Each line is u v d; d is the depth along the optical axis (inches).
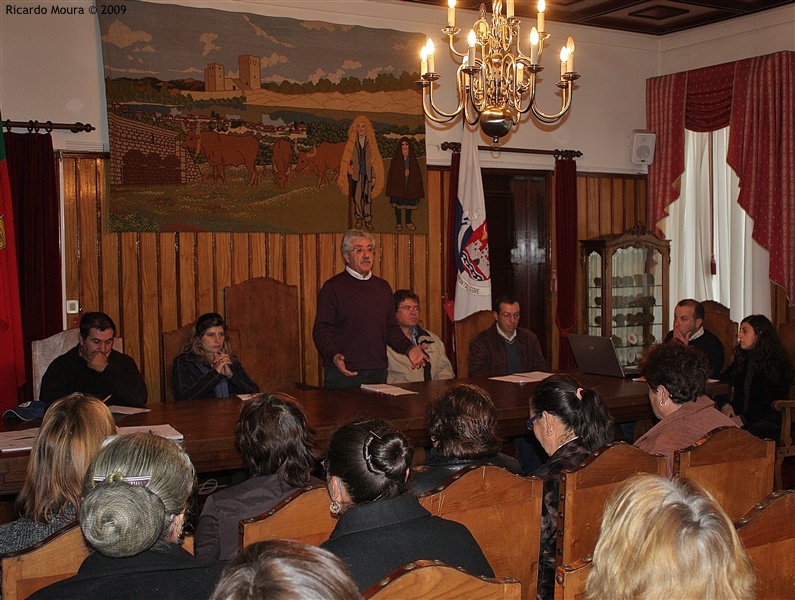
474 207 254.7
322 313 188.2
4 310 191.9
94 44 212.5
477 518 82.7
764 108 260.5
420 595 51.9
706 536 46.9
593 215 287.9
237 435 93.4
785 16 257.8
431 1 246.4
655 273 277.4
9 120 202.7
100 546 55.7
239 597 36.9
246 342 222.5
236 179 226.7
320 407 154.3
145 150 214.5
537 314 284.5
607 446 89.9
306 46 235.0
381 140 247.0
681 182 290.4
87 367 169.5
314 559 39.0
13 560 63.2
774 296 272.1
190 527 93.7
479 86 168.7
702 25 278.8
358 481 68.1
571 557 88.1
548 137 277.1
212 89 222.5
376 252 249.0
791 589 71.1
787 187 255.8
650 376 117.6
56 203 204.8
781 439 188.7
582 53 281.7
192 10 219.1
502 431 155.4
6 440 127.8
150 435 64.6
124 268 216.5
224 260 228.2
